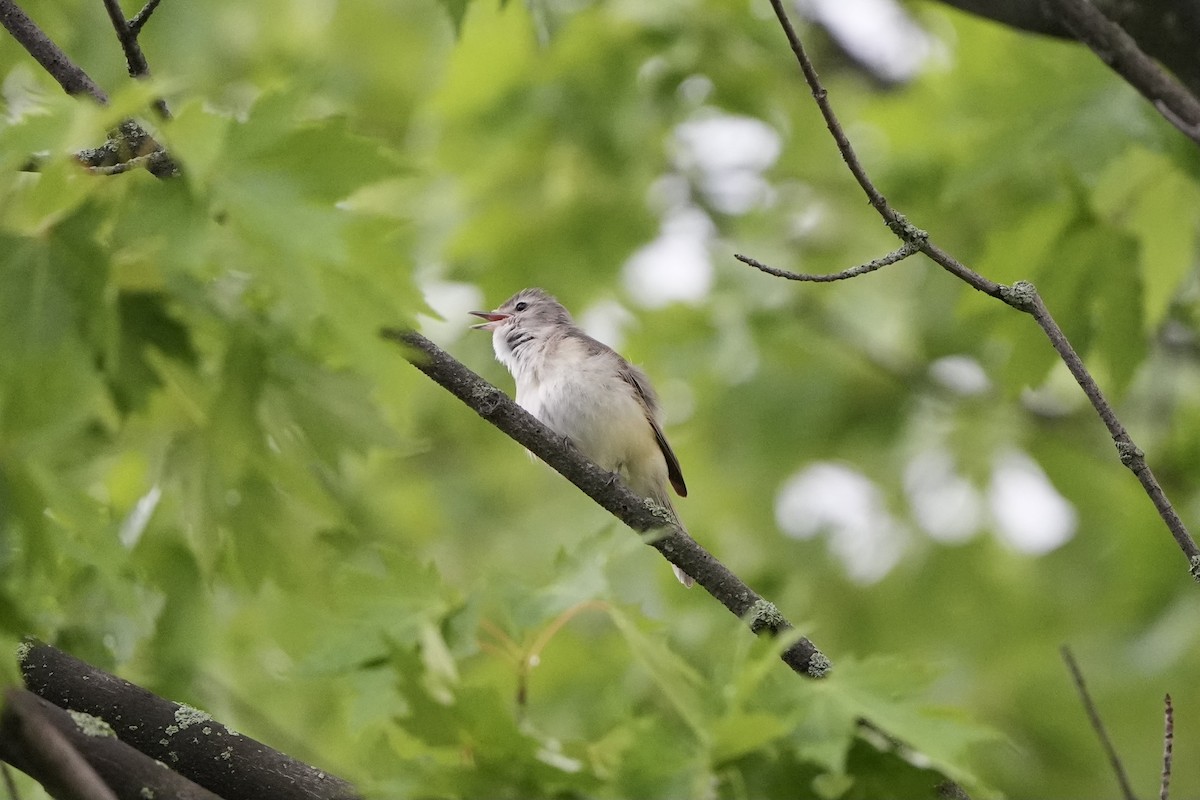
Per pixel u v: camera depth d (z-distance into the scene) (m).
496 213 15.08
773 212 16.31
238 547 6.74
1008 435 16.02
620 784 5.01
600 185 15.16
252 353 6.21
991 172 11.09
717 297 15.91
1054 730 13.82
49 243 5.12
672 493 13.20
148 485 6.84
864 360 16.36
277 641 7.87
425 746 5.23
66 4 11.85
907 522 15.90
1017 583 15.48
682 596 13.02
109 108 4.89
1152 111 10.80
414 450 6.65
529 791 5.02
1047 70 11.40
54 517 6.17
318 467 7.16
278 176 4.95
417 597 6.23
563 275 15.20
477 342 16.16
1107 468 15.68
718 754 4.96
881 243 15.75
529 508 17.09
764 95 15.19
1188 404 15.55
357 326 4.98
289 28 16.72
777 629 7.35
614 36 14.84
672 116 15.16
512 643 6.04
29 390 5.16
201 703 10.16
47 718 6.34
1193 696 13.35
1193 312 14.36
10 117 5.32
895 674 5.40
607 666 10.53
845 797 5.24
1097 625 14.23
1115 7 8.64
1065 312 10.81
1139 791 13.36
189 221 4.91
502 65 14.51
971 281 7.23
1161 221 11.05
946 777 5.30
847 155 7.24
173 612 7.80
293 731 12.30
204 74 15.27
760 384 16.02
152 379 5.97
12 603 5.16
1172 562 13.48
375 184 5.03
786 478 16.00
